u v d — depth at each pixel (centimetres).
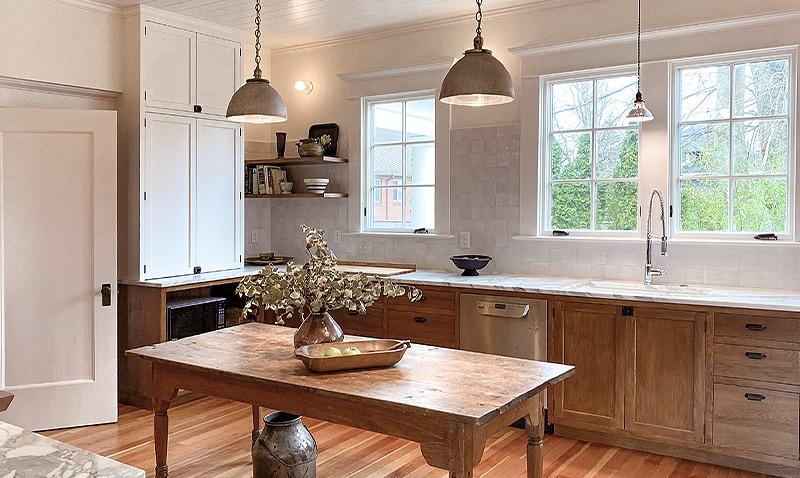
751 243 399
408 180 539
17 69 414
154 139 468
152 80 465
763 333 339
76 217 421
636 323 374
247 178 574
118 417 444
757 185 406
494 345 424
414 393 230
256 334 337
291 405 252
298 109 594
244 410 457
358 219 559
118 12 462
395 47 537
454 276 473
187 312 471
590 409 391
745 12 400
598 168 456
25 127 405
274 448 296
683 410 362
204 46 502
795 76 388
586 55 448
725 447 352
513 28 480
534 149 470
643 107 381
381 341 293
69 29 438
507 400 222
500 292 420
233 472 348
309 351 272
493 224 492
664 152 426
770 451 340
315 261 290
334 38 562
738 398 347
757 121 404
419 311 456
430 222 529
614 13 442
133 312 469
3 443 139
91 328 426
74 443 392
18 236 407
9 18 410
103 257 427
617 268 444
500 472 349
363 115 556
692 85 423
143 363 463
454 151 507
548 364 273
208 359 283
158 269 473
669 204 427
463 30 502
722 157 416
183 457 369
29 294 411
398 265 530
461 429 211
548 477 344
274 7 467
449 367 267
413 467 356
